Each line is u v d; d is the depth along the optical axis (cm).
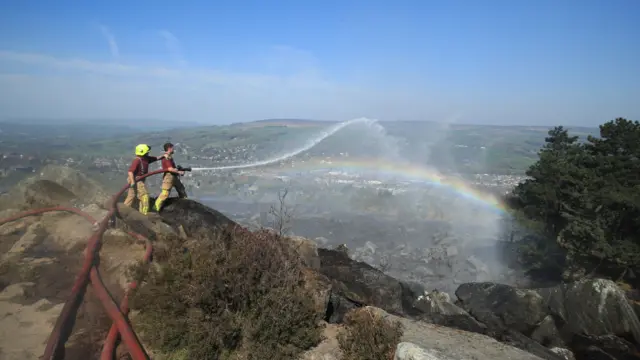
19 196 1245
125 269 844
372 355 750
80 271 862
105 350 630
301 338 774
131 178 1120
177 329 713
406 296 1409
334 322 959
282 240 1010
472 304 1527
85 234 1002
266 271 834
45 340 661
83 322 703
